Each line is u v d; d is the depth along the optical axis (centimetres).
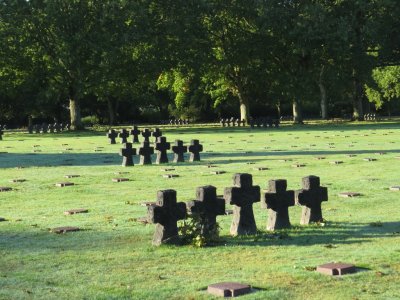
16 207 1496
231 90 7206
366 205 1371
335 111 9512
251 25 6662
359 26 6312
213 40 6731
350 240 1028
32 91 7794
